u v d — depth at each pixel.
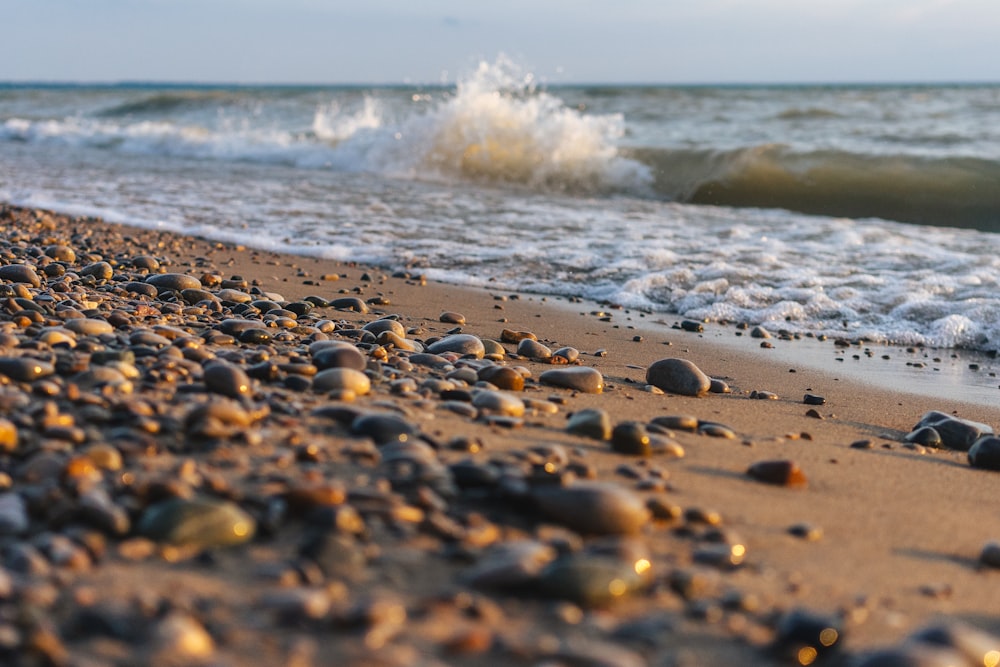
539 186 4.49
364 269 2.43
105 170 4.79
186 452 1.10
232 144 5.82
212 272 2.22
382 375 1.41
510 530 1.01
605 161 4.44
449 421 1.26
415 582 0.93
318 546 0.95
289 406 1.23
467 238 2.88
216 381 1.25
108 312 1.60
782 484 1.20
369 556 0.96
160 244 2.62
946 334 1.98
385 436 1.17
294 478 1.05
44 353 1.32
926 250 2.63
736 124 6.58
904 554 1.07
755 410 1.51
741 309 2.13
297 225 3.09
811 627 0.90
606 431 1.26
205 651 0.81
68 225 2.90
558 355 1.67
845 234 2.91
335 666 0.79
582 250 2.68
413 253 2.64
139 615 0.86
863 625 0.95
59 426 1.10
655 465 1.21
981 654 0.86
